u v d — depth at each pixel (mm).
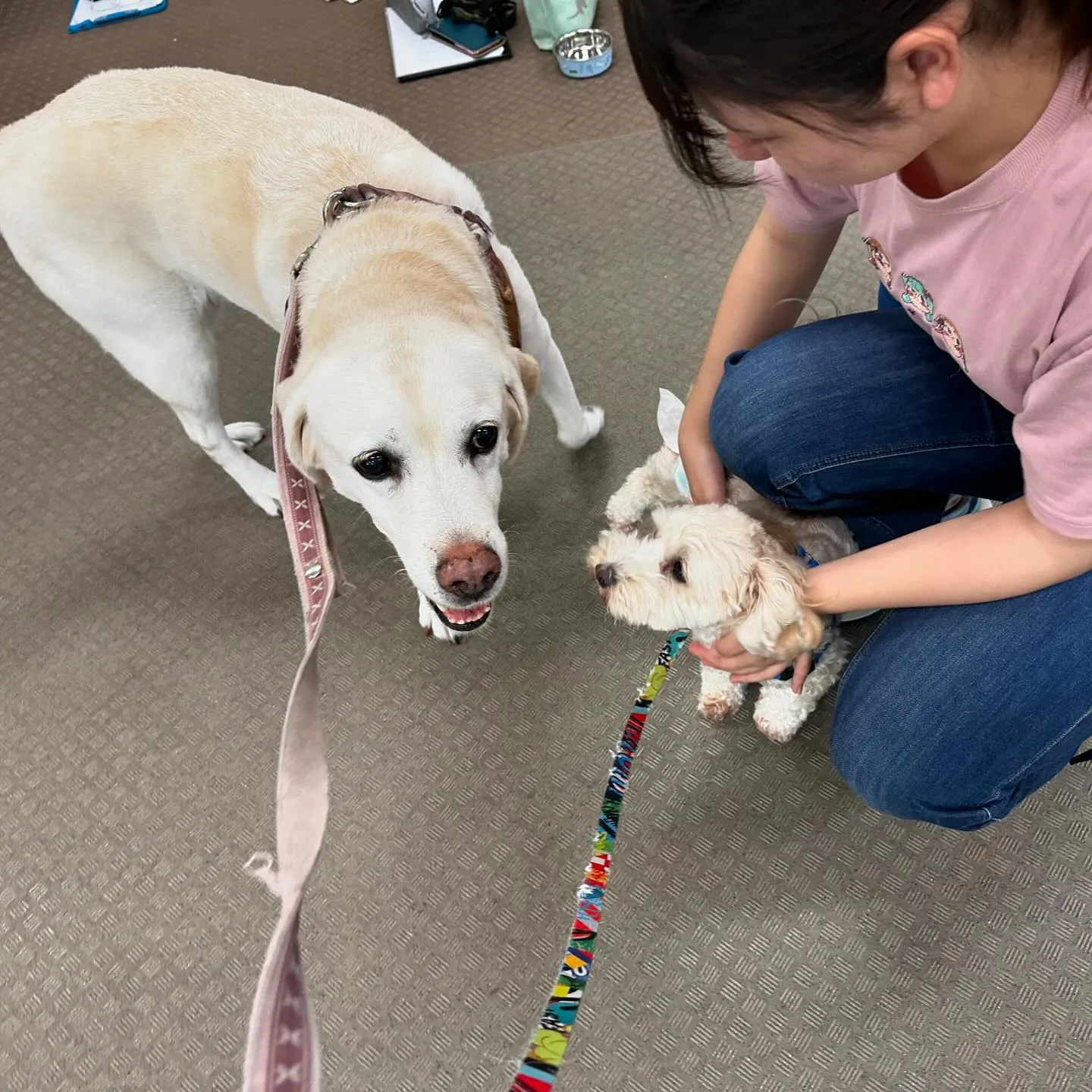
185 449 1778
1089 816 1189
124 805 1385
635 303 1812
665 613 1094
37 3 2834
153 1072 1171
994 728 907
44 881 1329
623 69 2254
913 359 1080
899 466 1089
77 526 1700
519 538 1567
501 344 1188
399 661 1473
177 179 1334
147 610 1583
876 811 1236
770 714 1285
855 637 1386
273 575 1598
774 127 575
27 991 1243
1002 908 1148
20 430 1838
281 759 718
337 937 1240
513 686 1421
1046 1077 1040
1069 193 651
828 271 1772
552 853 1271
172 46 2609
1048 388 714
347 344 1071
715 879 1219
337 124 1338
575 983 695
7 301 2059
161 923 1279
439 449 1058
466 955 1209
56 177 1348
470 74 2348
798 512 1196
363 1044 1158
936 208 742
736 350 1202
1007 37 554
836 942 1154
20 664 1545
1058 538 790
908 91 547
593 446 1653
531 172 2068
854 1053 1079
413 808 1333
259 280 1342
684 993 1144
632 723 1018
